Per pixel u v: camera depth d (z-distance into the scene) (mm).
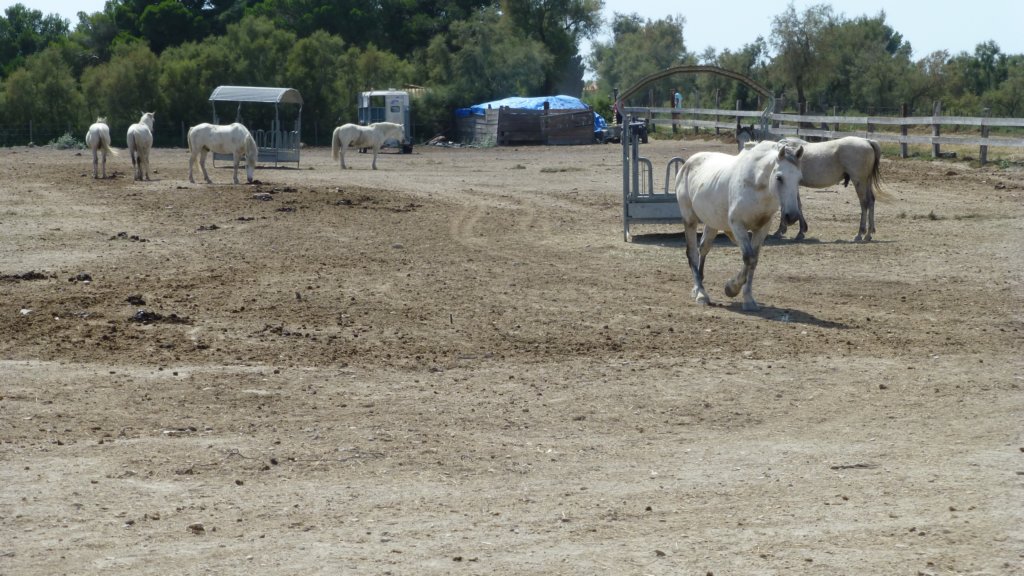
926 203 23984
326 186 28312
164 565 5594
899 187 27188
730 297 13977
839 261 16781
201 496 6758
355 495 6820
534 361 10648
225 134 28562
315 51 62250
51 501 6582
